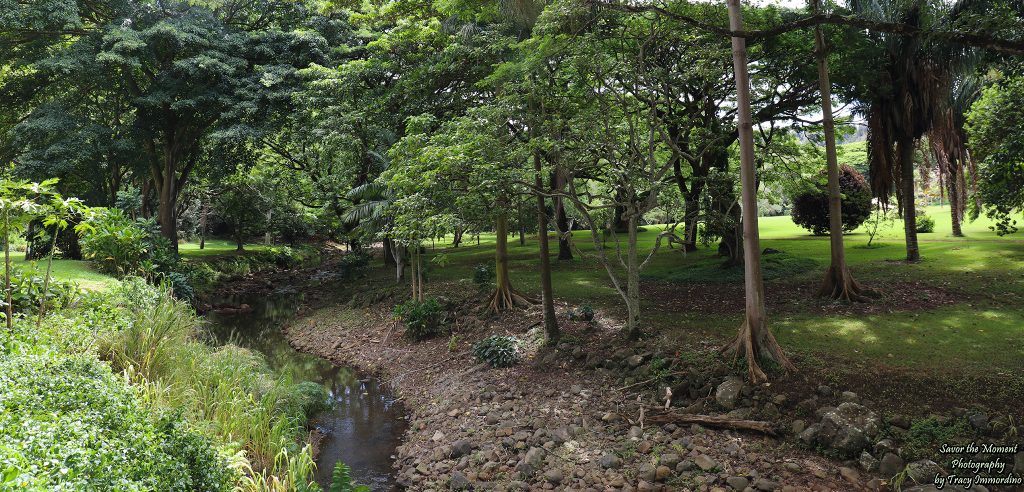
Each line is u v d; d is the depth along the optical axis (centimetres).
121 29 1934
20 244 2516
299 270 3028
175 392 707
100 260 1469
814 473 615
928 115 1360
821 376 777
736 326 1059
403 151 1092
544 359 1025
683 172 1995
